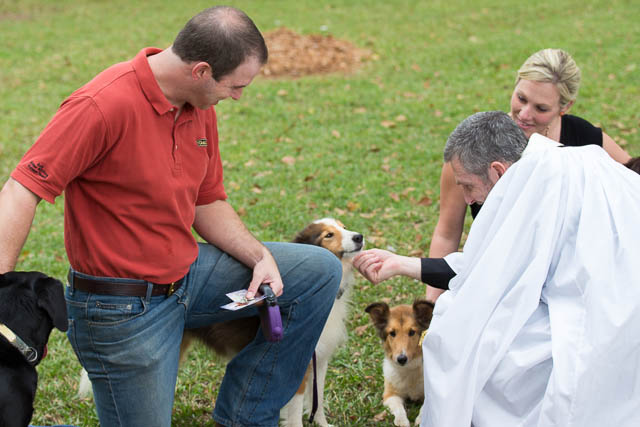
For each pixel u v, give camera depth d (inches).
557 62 160.7
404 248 249.3
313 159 354.3
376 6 807.1
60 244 277.4
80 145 109.3
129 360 118.7
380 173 328.5
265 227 276.5
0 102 484.1
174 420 165.8
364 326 203.9
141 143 113.8
